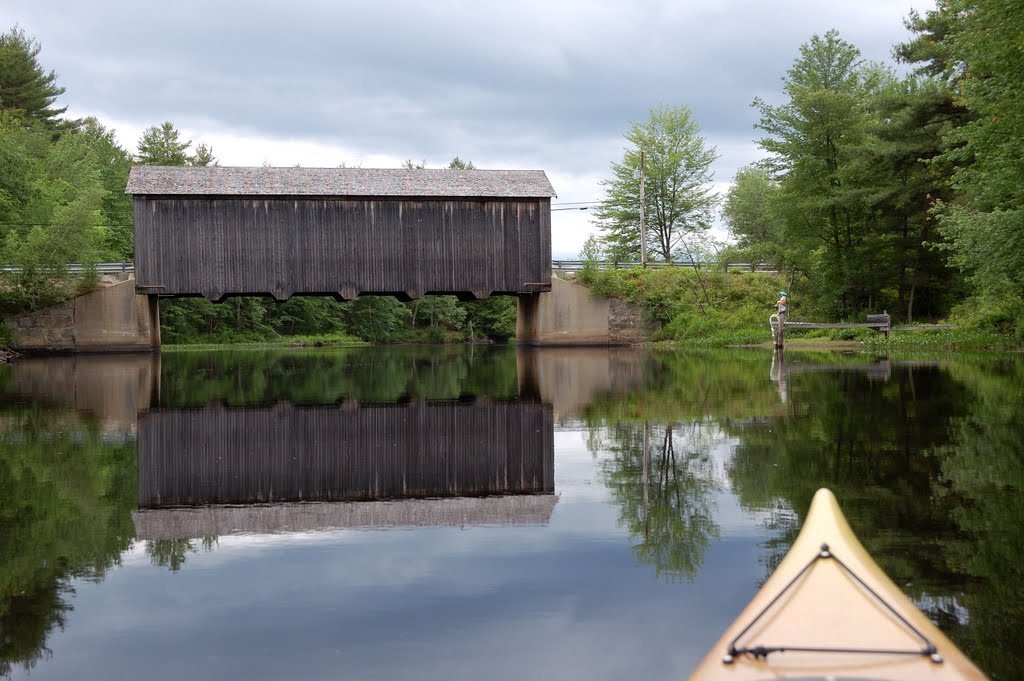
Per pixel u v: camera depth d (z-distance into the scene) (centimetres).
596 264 3928
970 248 1989
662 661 426
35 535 678
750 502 732
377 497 803
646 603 501
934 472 817
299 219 3341
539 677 411
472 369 2617
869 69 5434
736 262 4497
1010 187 1750
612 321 3869
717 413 1303
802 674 301
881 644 318
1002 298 2505
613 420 1277
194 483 874
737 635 329
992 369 1902
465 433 1188
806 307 3838
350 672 420
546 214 3506
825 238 3531
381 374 2447
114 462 997
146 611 505
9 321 3509
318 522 712
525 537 649
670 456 965
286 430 1237
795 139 3481
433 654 438
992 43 1617
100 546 645
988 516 656
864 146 3158
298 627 477
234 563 598
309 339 6397
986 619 454
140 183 3262
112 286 3566
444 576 559
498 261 3478
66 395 1791
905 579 518
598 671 416
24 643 461
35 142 5203
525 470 916
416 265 3422
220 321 6231
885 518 655
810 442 1004
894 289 3491
